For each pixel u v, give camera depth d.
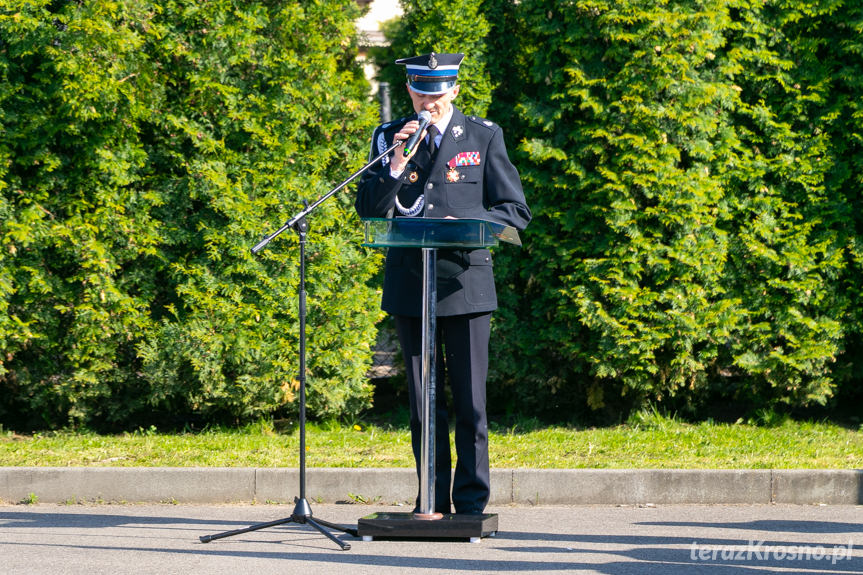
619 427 16.80
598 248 16.39
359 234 16.50
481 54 16.83
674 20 15.84
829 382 16.81
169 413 17.28
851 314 16.80
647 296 16.16
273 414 16.89
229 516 11.99
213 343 15.67
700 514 12.12
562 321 16.84
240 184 15.97
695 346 16.73
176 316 15.91
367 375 17.97
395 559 9.59
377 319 16.41
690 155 16.23
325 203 16.08
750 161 16.66
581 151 16.28
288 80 16.22
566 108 16.33
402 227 9.70
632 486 12.84
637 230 16.20
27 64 15.45
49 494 12.84
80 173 15.68
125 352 16.25
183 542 10.42
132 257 15.77
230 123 16.12
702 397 17.25
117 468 12.91
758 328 16.52
